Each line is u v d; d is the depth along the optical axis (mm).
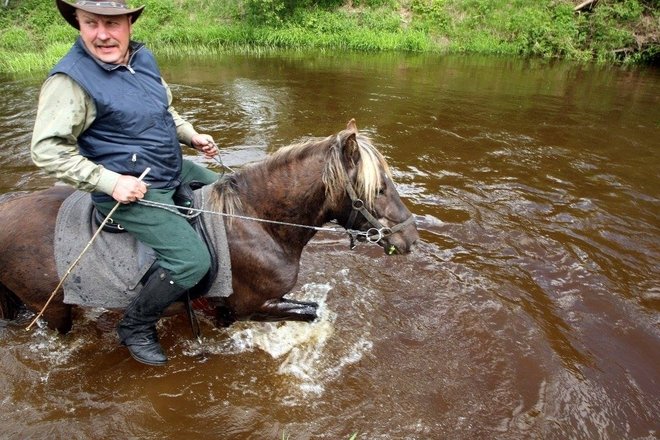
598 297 4156
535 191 6117
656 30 16250
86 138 2596
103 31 2457
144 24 17328
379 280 4324
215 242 2943
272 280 3121
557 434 2945
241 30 17344
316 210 3023
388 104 10008
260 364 3439
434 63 15031
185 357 3480
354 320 3850
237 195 3045
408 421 3010
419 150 7434
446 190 6078
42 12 17375
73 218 2980
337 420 3008
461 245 4891
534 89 11906
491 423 3006
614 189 6238
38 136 2393
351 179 2861
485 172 6680
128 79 2600
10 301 3488
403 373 3369
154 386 3234
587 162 7141
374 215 2957
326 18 18172
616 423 3031
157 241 2768
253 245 3029
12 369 3305
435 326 3803
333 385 3270
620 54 16797
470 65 14930
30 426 2914
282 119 8711
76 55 2479
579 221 5387
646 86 12664
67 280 2918
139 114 2607
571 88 12156
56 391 3168
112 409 3057
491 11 18078
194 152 7004
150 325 3154
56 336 3592
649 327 3832
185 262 2779
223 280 2973
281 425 2965
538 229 5195
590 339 3703
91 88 2445
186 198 2965
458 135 8180
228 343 3619
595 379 3342
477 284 4285
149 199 2727
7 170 6109
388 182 2973
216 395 3182
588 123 9102
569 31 16969
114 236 2922
